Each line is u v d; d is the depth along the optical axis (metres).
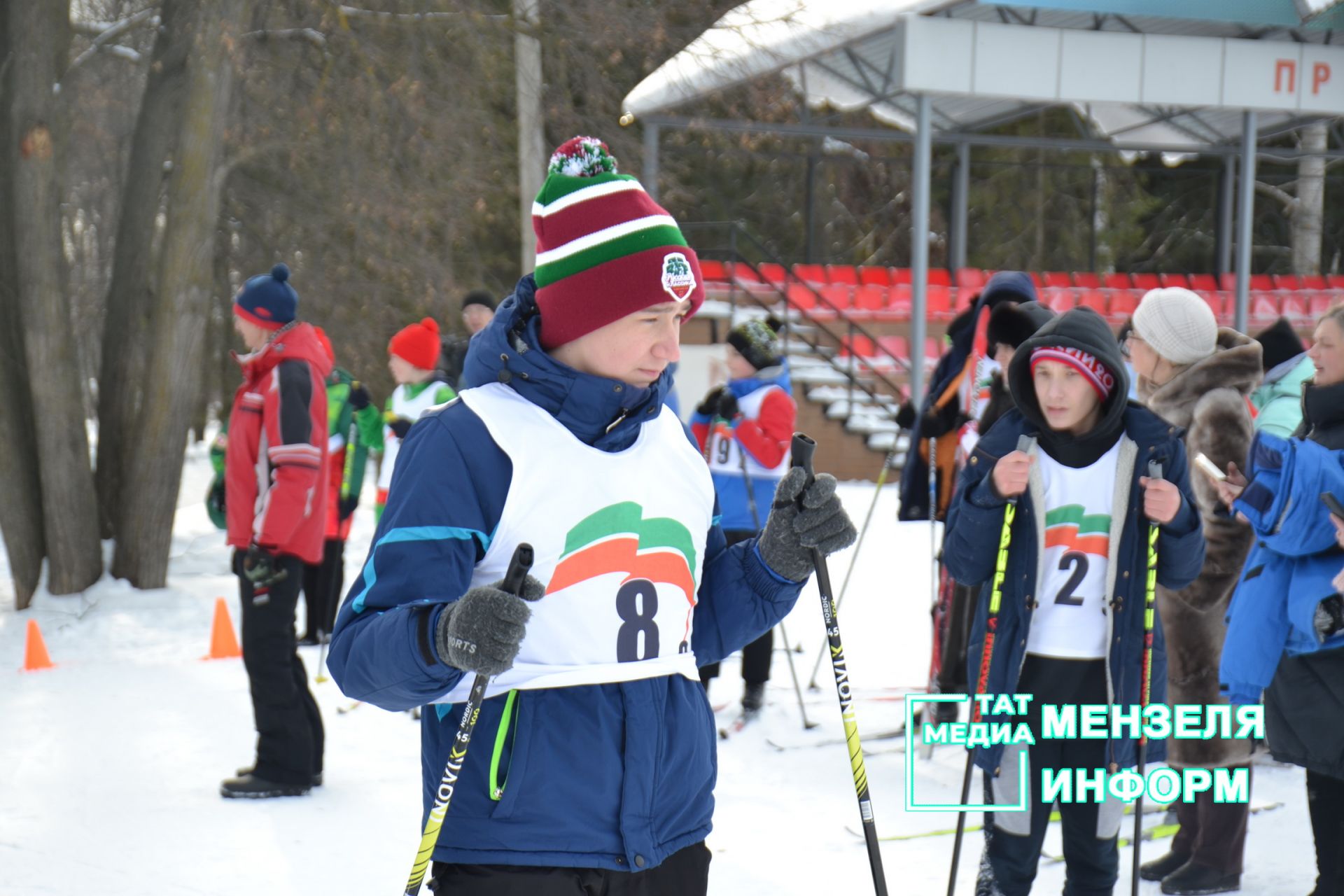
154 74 12.64
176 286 11.98
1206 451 5.21
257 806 6.29
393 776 6.82
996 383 6.29
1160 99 17.28
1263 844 5.64
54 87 11.56
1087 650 4.24
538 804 2.60
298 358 6.14
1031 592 4.20
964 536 4.29
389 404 9.98
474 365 2.77
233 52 12.35
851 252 39.28
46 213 11.48
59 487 11.66
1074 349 4.11
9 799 6.41
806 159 26.27
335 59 18.84
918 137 17.19
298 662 6.50
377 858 5.61
